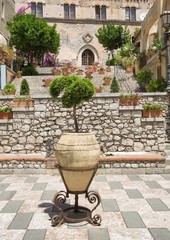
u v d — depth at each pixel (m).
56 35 25.03
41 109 8.68
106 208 4.73
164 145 8.62
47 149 8.57
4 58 17.03
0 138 8.60
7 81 16.72
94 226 4.00
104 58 32.94
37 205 4.92
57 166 4.24
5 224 4.11
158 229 3.89
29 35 22.50
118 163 7.38
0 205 4.93
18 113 8.62
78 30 33.12
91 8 34.16
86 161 3.99
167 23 10.12
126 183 6.39
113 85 13.76
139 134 8.55
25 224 4.10
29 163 7.45
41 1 33.19
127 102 8.61
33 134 8.65
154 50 15.52
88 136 4.13
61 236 3.70
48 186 6.20
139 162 7.38
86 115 8.76
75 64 32.72
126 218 4.29
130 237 3.64
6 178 7.00
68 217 4.25
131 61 20.72
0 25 21.75
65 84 4.37
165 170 7.34
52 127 8.70
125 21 34.22
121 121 8.64
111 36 25.55
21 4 32.75
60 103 8.70
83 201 5.11
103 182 6.50
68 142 4.03
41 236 3.70
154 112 8.51
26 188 6.04
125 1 34.81
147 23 18.70
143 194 5.52
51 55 29.17
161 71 14.58
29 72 21.66
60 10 33.56
